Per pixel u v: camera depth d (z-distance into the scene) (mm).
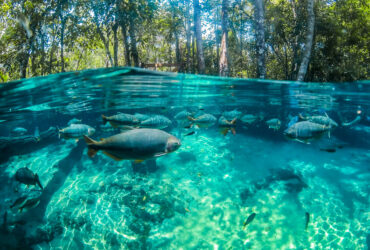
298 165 8852
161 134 2592
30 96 9039
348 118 17719
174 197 6742
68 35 16406
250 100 14625
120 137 2490
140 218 5961
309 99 12930
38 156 9789
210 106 17906
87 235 5469
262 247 4992
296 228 5480
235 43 23219
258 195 6805
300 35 19438
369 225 5414
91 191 7145
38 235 5461
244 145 11086
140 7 16078
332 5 20375
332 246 4938
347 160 9242
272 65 26844
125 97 11992
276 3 21547
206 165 8781
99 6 15148
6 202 6812
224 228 5570
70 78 7559
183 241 5258
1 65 13766
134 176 7957
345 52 20609
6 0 12930
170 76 8133
